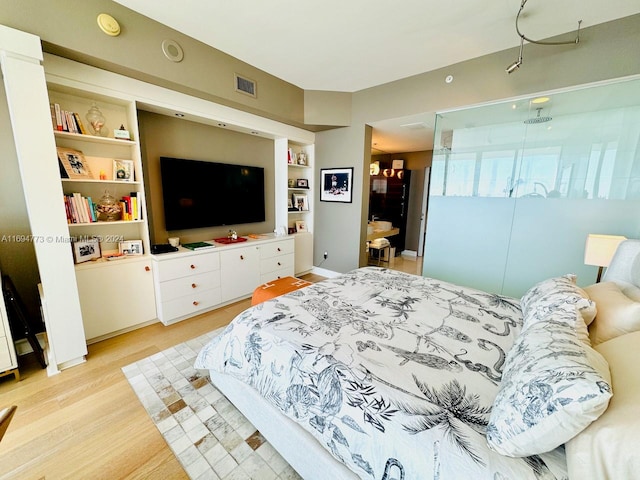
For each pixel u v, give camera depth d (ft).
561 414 2.12
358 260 13.24
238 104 9.69
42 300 6.31
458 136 9.86
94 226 7.88
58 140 7.09
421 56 8.98
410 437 2.70
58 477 3.99
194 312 9.31
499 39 7.94
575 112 7.76
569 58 7.55
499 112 8.93
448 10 6.70
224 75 9.00
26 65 5.36
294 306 5.44
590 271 7.96
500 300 5.89
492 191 9.33
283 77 10.77
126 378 6.12
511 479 2.22
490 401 3.05
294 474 4.08
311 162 14.15
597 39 7.18
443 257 10.66
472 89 9.16
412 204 19.72
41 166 5.73
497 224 9.34
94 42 6.36
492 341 4.26
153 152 9.00
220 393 5.69
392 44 8.27
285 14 6.92
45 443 4.51
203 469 4.14
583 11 6.65
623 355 2.77
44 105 5.64
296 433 3.79
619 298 3.90
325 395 3.43
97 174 7.80
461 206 10.02
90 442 4.54
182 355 7.02
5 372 5.75
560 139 8.05
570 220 8.13
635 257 5.16
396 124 11.99
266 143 12.90
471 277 10.09
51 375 6.16
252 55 9.07
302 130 13.21
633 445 1.89
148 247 8.38
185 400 5.49
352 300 5.79
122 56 6.81
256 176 12.39
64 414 5.10
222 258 9.89
